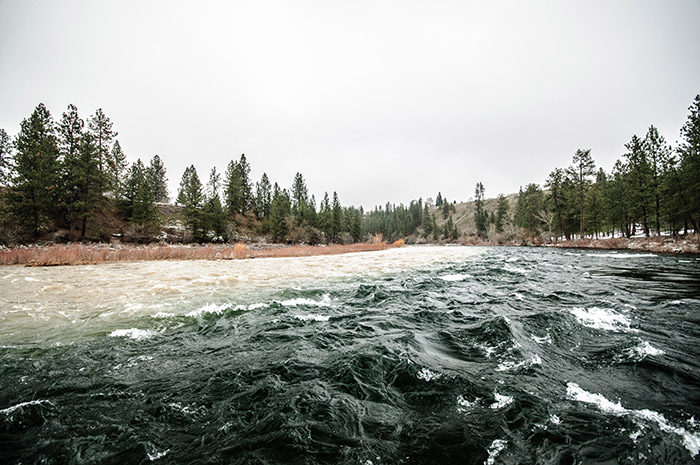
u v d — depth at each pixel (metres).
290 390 3.34
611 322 5.48
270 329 5.47
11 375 3.72
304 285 10.07
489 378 3.54
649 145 33.00
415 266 16.02
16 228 26.08
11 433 2.66
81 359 4.21
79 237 30.73
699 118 24.83
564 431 2.60
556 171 46.31
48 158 29.30
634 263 15.55
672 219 29.77
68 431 2.70
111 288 9.34
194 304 7.36
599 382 3.43
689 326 5.24
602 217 43.56
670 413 2.82
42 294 8.40
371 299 7.86
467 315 6.19
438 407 3.00
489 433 2.60
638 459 2.27
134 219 36.34
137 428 2.74
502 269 13.70
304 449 2.46
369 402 3.11
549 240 47.66
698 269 12.85
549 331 5.07
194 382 3.56
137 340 4.96
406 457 2.37
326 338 4.96
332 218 68.75
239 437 2.61
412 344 4.62
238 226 59.44
